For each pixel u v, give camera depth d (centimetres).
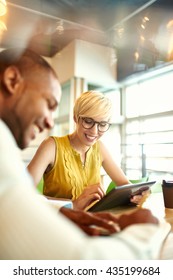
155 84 463
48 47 516
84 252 28
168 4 310
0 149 33
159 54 383
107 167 148
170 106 427
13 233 29
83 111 121
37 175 116
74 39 476
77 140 131
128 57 477
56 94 47
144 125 482
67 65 511
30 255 28
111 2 315
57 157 125
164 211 91
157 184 149
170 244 54
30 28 401
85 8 334
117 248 31
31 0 321
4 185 31
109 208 94
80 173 128
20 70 43
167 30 346
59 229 29
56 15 358
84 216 53
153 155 448
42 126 48
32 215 29
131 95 525
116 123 532
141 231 37
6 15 354
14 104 43
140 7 322
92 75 502
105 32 416
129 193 95
